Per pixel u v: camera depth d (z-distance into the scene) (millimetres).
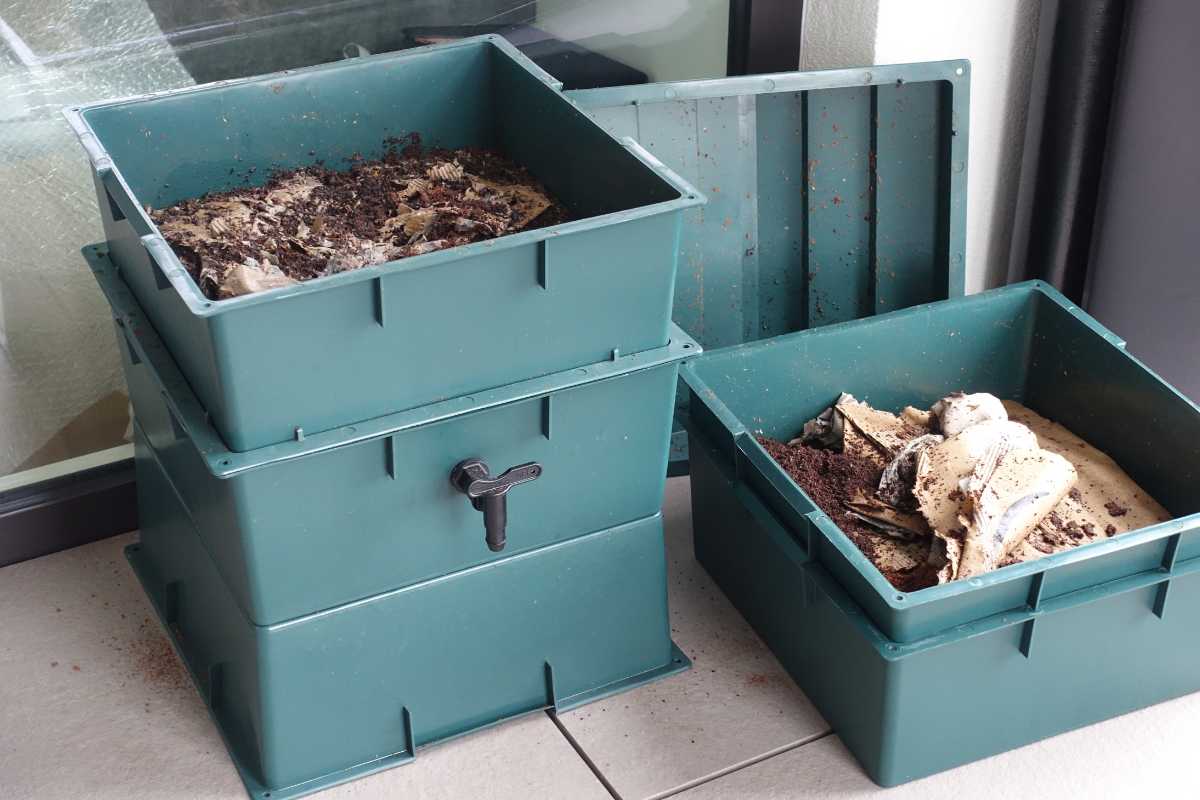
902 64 1933
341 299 1288
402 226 1690
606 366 1481
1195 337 2094
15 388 1930
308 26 1870
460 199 1746
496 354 1417
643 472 1599
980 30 2086
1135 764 1617
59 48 1744
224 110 1718
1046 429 1984
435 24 1937
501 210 1722
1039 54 2094
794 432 2004
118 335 1716
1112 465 1898
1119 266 2148
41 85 1758
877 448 1918
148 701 1716
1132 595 1555
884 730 1527
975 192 2246
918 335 1990
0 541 1912
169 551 1768
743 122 1967
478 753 1639
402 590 1527
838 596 1532
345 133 1816
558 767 1621
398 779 1603
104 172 1455
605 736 1663
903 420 1981
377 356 1350
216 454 1337
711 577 1925
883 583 1455
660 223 1413
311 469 1373
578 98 1849
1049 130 2117
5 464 1971
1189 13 1899
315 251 1609
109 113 1636
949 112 1964
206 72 1856
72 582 1910
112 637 1815
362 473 1409
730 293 2082
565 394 1476
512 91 1802
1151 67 1975
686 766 1622
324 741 1572
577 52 2043
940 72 1931
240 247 1601
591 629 1676
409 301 1327
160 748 1646
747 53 2082
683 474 2127
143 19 1771
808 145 1996
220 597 1568
